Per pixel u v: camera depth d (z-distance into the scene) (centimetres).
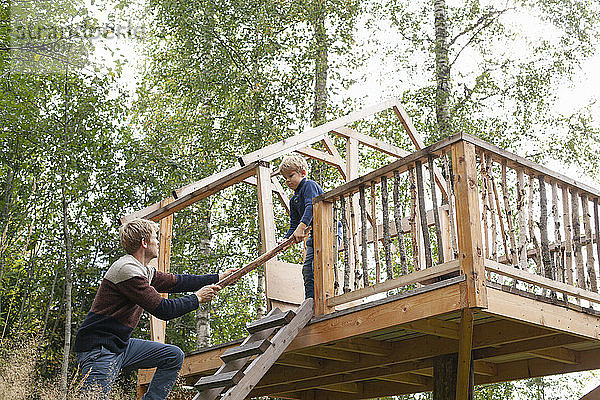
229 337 1145
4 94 1027
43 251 1046
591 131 1202
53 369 948
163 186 1119
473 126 1165
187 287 425
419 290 438
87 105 1068
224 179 659
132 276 366
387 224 484
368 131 1222
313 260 531
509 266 436
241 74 1203
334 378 697
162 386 388
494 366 661
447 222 777
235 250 1182
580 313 480
